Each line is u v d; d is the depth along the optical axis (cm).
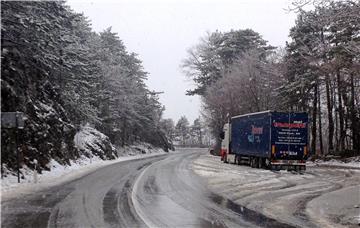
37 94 3150
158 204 1510
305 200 1708
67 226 1110
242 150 3850
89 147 4834
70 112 4084
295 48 4925
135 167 3594
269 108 5853
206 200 1647
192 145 17062
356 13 1305
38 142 2794
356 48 1473
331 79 4591
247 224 1186
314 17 1402
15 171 2305
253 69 6000
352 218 1343
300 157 3222
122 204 1495
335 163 4506
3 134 2267
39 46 2438
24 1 2216
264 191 1980
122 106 7125
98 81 5456
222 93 6391
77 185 2127
